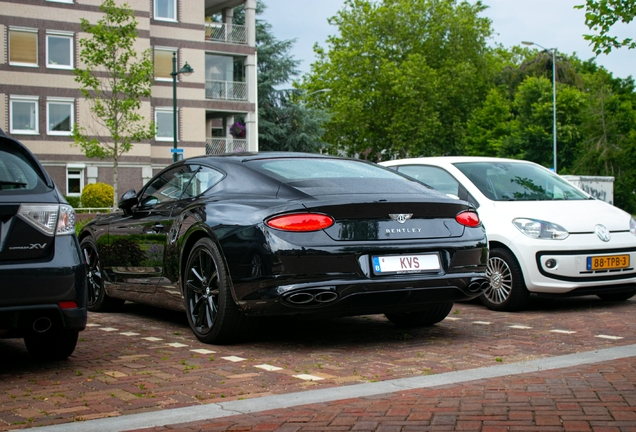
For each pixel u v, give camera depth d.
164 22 42.56
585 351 5.08
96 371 4.57
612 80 73.25
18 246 4.30
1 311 4.20
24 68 38.12
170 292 6.01
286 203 4.99
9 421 3.46
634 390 3.71
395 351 5.16
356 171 5.79
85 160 39.72
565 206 7.54
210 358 4.92
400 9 58.41
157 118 42.56
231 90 45.47
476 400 3.59
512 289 7.11
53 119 38.97
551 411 3.34
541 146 61.25
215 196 5.60
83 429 3.27
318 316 5.15
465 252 5.32
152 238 6.21
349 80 56.84
